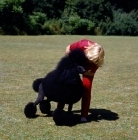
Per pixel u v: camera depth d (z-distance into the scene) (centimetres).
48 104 664
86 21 4038
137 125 629
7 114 677
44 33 3781
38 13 3834
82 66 598
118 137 563
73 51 599
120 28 4181
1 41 2553
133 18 4309
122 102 797
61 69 591
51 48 2108
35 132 575
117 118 670
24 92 866
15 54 1722
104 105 768
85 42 626
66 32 3944
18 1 3612
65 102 595
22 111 697
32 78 1069
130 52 2002
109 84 1005
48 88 598
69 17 4081
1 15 3525
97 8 4200
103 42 2800
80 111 712
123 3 4819
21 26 3597
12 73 1151
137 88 956
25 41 2627
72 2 4188
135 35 4241
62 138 549
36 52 1848
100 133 579
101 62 623
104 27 4144
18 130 585
